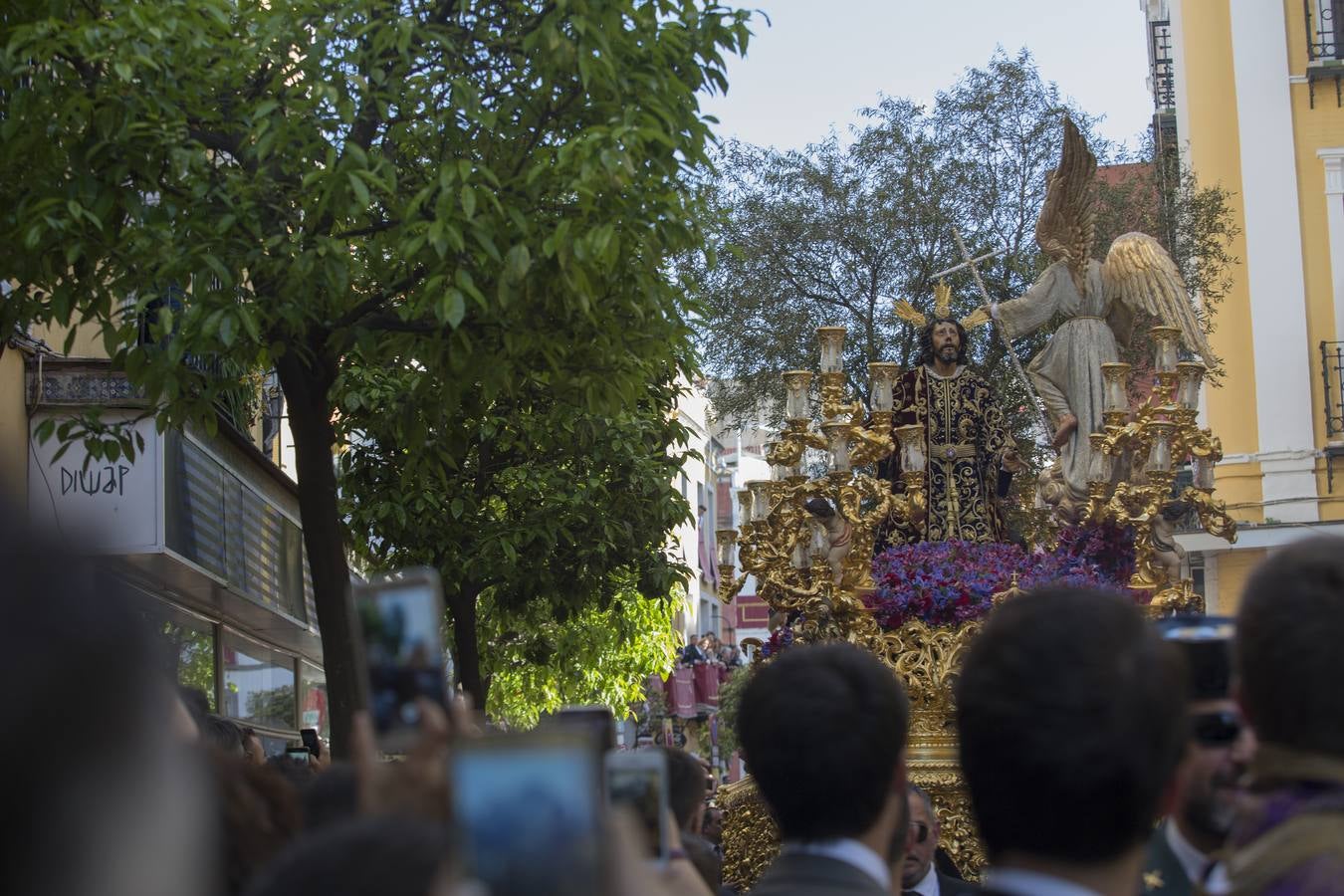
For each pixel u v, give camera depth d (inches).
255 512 530.9
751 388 714.8
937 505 403.5
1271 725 90.8
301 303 266.4
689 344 350.3
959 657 335.3
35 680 42.6
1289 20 789.9
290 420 294.4
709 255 296.0
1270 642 90.7
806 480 353.4
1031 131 713.6
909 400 408.2
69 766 42.8
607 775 93.5
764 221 717.3
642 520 492.7
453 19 294.7
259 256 267.4
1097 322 402.0
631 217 271.0
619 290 282.2
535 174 263.4
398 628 78.0
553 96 288.0
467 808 62.4
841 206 712.4
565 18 278.8
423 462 378.6
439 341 278.7
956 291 696.4
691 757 175.2
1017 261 685.9
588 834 62.1
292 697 695.7
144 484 388.5
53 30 264.5
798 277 724.0
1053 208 404.8
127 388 386.9
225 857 94.0
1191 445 366.3
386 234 284.2
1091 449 374.6
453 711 77.3
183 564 418.3
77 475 385.1
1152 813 85.6
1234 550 778.8
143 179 268.1
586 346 291.3
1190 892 109.3
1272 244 781.3
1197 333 393.7
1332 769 88.3
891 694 111.6
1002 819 86.3
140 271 270.2
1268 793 90.1
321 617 287.3
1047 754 83.7
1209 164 792.9
